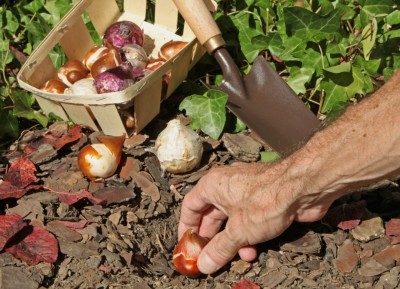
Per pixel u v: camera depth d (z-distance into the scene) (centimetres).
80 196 109
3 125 119
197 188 103
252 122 118
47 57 120
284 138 116
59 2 131
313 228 109
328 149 91
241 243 101
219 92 119
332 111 116
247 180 99
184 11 119
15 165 112
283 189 95
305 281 104
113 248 105
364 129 89
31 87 114
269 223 98
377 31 124
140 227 110
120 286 102
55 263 103
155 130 120
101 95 110
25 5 132
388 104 88
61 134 117
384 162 89
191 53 120
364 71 121
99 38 127
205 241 105
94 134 117
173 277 107
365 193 112
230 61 120
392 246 107
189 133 113
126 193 111
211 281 105
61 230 106
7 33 131
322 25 120
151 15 131
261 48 125
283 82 119
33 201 108
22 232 105
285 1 128
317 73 122
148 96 114
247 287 102
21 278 101
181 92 125
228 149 117
